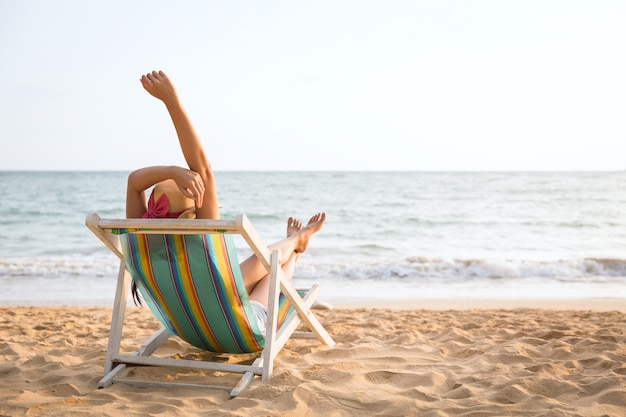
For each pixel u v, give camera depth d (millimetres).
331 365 3539
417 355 3963
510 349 3957
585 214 22875
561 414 2633
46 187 38062
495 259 11586
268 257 3273
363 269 11227
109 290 9320
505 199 28594
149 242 3012
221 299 3178
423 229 19375
